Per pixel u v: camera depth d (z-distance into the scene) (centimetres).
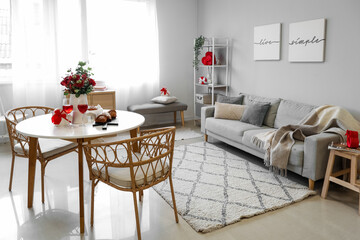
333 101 365
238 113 442
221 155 407
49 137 226
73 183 323
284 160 312
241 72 512
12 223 246
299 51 398
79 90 255
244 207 267
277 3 427
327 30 362
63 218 254
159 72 591
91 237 227
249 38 485
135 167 235
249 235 228
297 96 412
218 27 557
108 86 549
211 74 585
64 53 510
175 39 604
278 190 299
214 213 257
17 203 279
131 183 216
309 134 327
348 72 345
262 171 350
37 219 252
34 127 254
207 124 453
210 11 575
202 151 423
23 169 362
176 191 299
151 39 568
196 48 560
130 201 283
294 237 224
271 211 263
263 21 454
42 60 494
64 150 287
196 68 593
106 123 261
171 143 237
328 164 280
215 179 327
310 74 390
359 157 259
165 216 256
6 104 489
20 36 473
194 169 356
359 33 329
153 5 559
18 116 454
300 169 304
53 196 293
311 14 380
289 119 385
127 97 567
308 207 268
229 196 288
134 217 255
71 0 503
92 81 262
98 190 306
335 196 288
